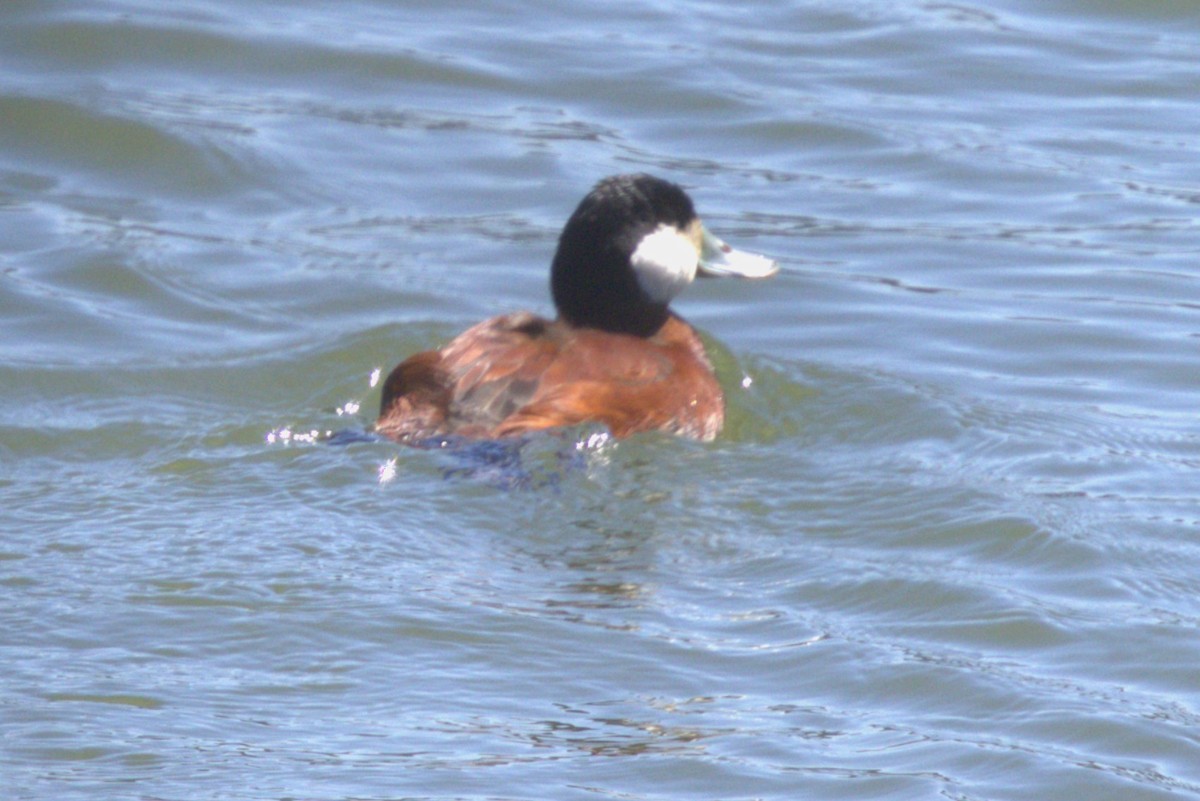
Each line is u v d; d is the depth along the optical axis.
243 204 15.16
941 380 12.17
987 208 15.45
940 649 8.45
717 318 13.45
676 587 8.95
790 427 11.23
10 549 8.97
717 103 17.31
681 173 15.91
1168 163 16.28
